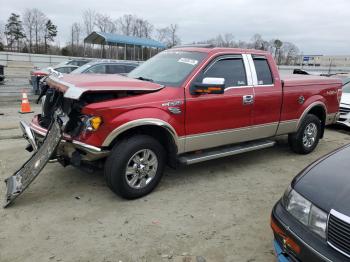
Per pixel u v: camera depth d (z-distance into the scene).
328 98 6.34
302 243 2.28
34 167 3.92
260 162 5.76
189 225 3.57
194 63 4.55
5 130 7.27
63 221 3.56
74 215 3.69
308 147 6.22
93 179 4.68
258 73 5.18
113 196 4.18
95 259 2.96
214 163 5.61
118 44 27.41
